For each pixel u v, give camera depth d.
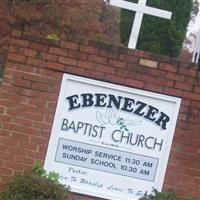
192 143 7.00
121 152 6.96
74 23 17.09
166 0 16.81
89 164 6.95
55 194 6.34
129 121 6.98
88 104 6.96
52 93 6.95
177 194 6.99
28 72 6.96
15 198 6.27
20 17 16.20
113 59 6.95
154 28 16.94
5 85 6.96
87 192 6.91
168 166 6.99
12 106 6.96
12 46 6.96
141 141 6.98
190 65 6.97
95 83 6.95
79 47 6.95
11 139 6.95
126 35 16.89
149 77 6.96
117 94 6.97
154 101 6.98
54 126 6.93
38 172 6.81
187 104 6.98
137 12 7.43
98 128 6.96
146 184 6.97
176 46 17.19
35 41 6.96
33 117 6.95
